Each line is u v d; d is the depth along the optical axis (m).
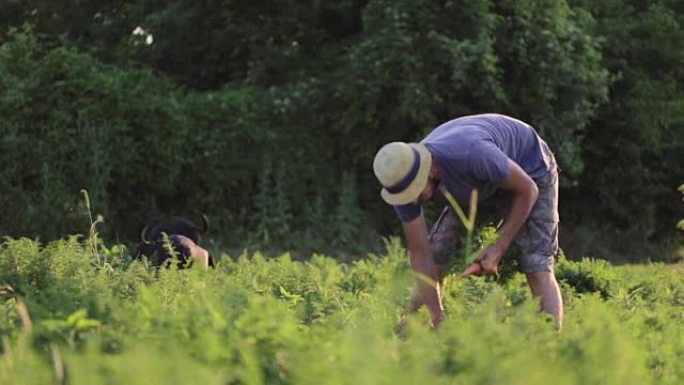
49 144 19.30
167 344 3.94
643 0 25.67
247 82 22.72
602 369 3.87
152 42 24.16
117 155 19.58
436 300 6.46
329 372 3.57
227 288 6.50
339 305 6.84
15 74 19.73
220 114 20.66
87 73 19.62
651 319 6.31
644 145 24.34
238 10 23.41
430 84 20.53
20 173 19.31
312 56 22.97
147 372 3.36
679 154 24.88
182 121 20.08
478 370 3.59
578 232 24.36
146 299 5.07
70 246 8.54
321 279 9.65
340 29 23.41
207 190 20.70
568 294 9.09
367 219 21.50
